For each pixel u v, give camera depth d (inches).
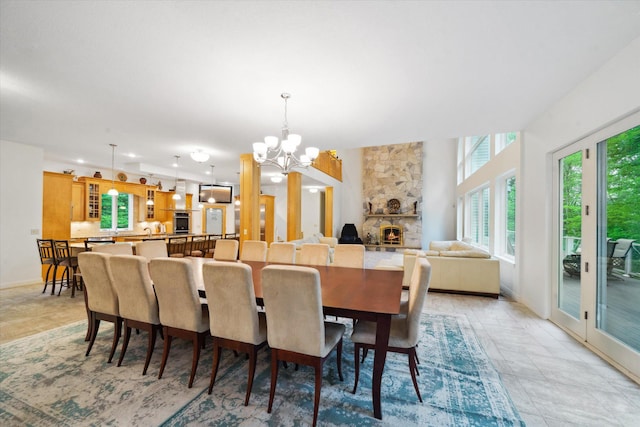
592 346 101.0
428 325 126.5
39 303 152.3
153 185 319.9
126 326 91.4
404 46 80.6
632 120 82.0
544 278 132.6
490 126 149.7
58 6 64.9
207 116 136.2
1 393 75.7
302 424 65.3
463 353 100.0
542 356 97.5
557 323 125.1
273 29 73.6
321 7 65.4
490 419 66.9
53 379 82.6
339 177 433.1
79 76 98.3
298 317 67.4
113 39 77.9
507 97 114.2
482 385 80.8
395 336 77.6
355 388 77.8
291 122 144.6
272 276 67.7
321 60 88.0
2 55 85.5
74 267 164.6
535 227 140.9
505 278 185.0
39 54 85.1
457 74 96.0
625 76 81.5
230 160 243.3
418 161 414.0
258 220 219.1
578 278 112.0
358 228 449.4
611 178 92.4
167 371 88.0
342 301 76.8
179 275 79.7
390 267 190.4
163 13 67.5
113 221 289.7
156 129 156.7
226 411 69.4
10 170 183.0
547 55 85.0
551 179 128.6
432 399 74.6
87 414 67.6
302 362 68.4
